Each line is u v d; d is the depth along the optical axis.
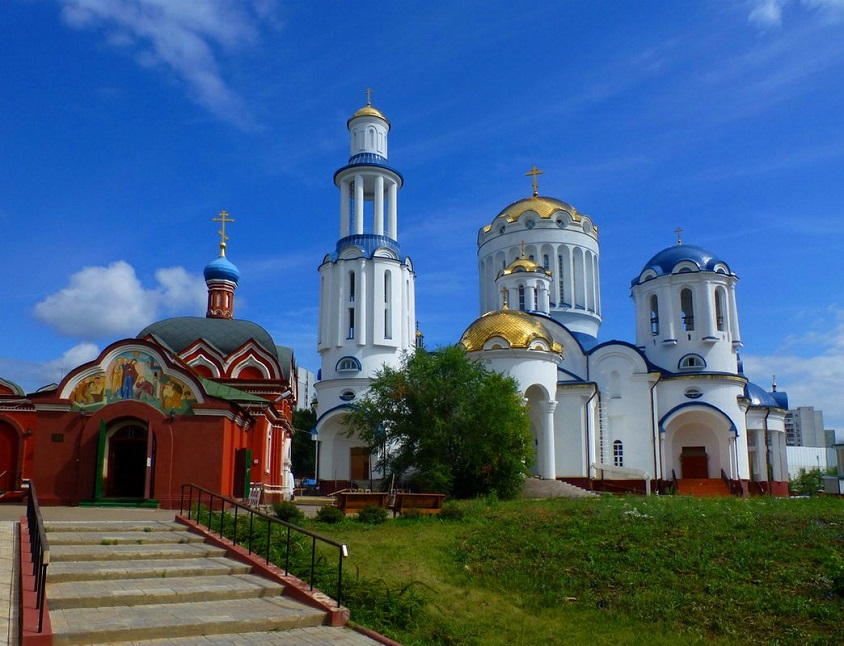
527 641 13.45
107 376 27.80
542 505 29.20
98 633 10.50
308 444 82.81
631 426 51.19
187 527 19.06
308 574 14.73
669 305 53.25
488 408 36.72
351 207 53.06
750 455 60.09
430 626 13.72
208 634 11.30
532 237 59.16
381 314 49.22
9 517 22.00
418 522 24.66
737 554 18.23
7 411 36.50
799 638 13.05
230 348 40.62
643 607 14.95
